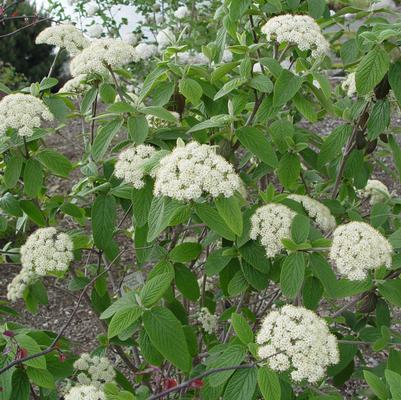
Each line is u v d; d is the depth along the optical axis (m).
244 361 2.03
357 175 2.84
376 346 2.29
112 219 2.47
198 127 2.36
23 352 1.99
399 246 2.21
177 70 2.53
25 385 2.06
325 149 2.73
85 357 2.45
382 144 3.61
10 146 2.50
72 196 2.60
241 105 2.41
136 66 6.64
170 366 2.84
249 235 2.22
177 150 2.01
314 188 3.44
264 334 1.84
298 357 1.75
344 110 2.77
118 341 2.63
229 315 2.79
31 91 2.84
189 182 1.88
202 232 2.85
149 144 2.59
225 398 1.79
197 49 6.03
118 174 2.31
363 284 2.04
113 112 2.38
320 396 1.97
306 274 2.22
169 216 1.93
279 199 2.38
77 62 2.64
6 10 4.00
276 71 2.27
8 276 5.76
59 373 2.28
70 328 4.84
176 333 1.89
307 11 3.08
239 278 2.33
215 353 2.24
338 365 2.55
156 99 2.61
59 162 2.53
